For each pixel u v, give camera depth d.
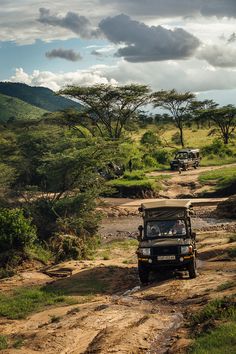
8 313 14.19
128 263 21.80
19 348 10.21
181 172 60.72
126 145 61.06
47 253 24.17
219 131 97.25
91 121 69.50
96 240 28.59
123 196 49.06
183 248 16.17
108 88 67.00
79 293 16.22
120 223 38.50
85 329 11.02
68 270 20.66
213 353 8.16
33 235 23.56
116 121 74.25
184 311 11.84
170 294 13.95
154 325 10.88
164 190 50.03
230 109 87.00
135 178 53.12
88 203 29.33
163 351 9.30
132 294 14.83
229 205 37.56
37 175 32.62
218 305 11.02
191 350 8.70
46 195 31.08
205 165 67.44
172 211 17.30
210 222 35.72
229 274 15.90
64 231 27.27
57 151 32.50
